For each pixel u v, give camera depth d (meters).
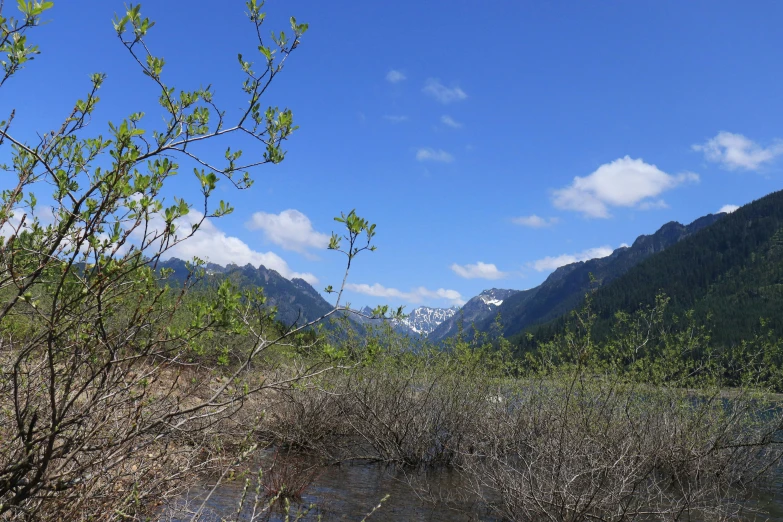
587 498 7.24
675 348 11.09
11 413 3.34
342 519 7.61
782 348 10.72
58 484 3.04
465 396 12.50
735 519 8.38
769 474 10.98
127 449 3.41
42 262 2.81
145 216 2.74
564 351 11.47
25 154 3.10
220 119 3.09
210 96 3.10
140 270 2.88
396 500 8.91
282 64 3.15
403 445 11.99
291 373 7.23
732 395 10.90
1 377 3.34
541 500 7.37
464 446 11.78
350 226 3.61
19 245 2.83
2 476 3.02
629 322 11.66
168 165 2.91
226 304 3.14
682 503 8.56
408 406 12.24
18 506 3.01
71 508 3.44
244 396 3.52
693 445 10.27
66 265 2.50
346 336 10.14
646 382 11.30
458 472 11.23
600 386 10.91
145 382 3.15
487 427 11.88
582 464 8.20
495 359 13.13
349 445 12.89
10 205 2.61
